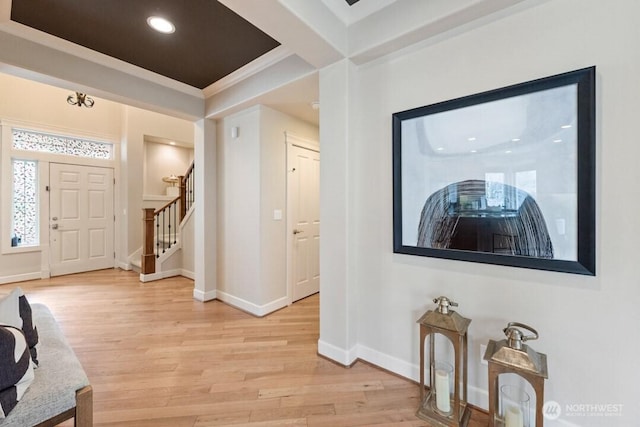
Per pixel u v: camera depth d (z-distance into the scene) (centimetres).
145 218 457
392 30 186
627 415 131
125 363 219
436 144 183
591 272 136
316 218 407
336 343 221
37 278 466
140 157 563
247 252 334
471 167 170
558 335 146
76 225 509
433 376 173
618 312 132
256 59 271
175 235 565
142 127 564
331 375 205
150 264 459
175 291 407
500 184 161
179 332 275
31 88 459
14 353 111
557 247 144
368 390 189
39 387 117
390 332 209
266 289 327
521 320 157
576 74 138
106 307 342
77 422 121
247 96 301
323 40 188
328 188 224
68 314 319
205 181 363
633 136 128
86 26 221
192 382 196
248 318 312
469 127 170
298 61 250
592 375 138
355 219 222
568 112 140
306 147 384
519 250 155
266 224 328
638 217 127
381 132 209
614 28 131
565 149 141
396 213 201
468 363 176
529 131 151
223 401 177
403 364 203
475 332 173
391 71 203
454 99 175
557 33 144
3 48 218
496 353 139
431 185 186
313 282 403
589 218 136
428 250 187
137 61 275
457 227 176
